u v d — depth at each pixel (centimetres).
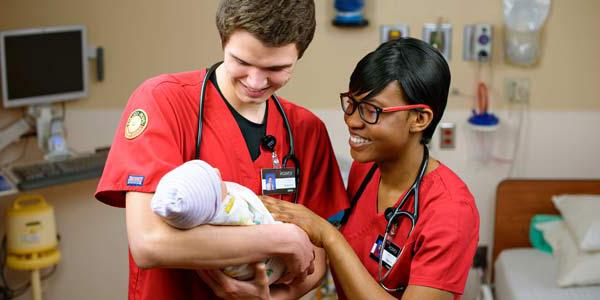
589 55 337
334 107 344
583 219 311
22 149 343
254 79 131
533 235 341
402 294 162
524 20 325
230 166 151
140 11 338
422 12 334
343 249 151
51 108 334
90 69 344
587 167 346
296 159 161
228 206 131
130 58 343
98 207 357
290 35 128
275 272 144
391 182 163
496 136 345
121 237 362
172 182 122
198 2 337
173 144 141
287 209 152
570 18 334
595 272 295
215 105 151
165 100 145
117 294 367
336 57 339
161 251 126
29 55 318
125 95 346
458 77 340
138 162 137
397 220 160
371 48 338
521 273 312
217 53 342
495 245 348
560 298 290
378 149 152
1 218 344
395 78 147
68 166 316
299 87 343
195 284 152
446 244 150
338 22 329
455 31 335
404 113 149
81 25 334
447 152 348
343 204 171
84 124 348
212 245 127
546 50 337
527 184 343
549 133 344
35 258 321
